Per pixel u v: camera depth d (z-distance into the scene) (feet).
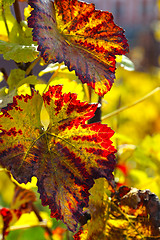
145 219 2.07
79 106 1.80
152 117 7.23
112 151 1.81
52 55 1.71
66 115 1.82
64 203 1.76
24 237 5.26
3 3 1.97
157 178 3.23
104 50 1.85
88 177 1.80
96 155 1.82
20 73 2.08
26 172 1.75
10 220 2.70
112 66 1.83
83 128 1.82
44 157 1.79
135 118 7.26
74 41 1.84
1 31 2.17
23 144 1.78
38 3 1.74
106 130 1.81
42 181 1.76
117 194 2.10
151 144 3.69
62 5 1.83
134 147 3.29
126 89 7.63
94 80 1.77
